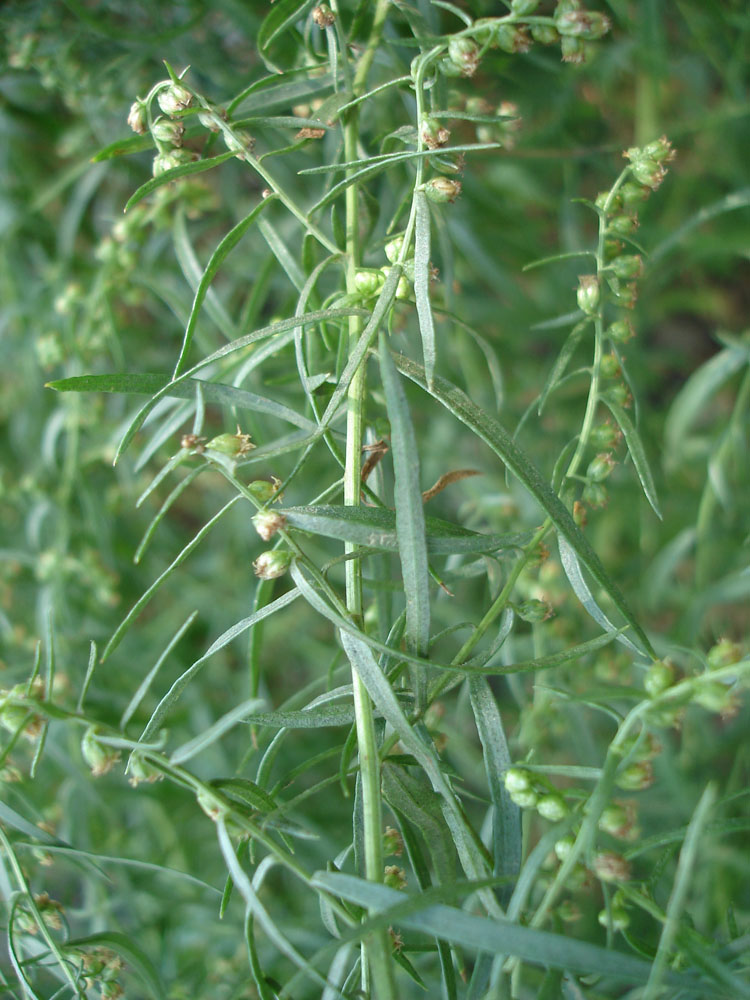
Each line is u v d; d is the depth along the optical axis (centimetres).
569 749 20
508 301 23
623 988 17
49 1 18
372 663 11
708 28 21
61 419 20
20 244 23
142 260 20
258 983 11
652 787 19
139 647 23
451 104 15
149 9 18
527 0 12
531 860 11
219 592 24
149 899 20
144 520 24
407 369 12
